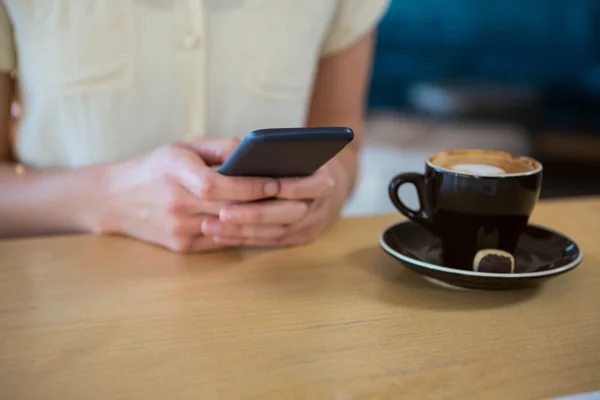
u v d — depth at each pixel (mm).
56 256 670
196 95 906
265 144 545
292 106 973
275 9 907
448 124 3123
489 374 450
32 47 850
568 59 3123
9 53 866
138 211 709
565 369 458
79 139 891
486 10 3113
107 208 733
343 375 447
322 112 1056
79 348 482
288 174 672
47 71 856
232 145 710
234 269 644
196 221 679
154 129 907
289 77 949
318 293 585
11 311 543
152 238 711
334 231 762
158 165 691
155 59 877
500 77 3201
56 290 586
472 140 2969
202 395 423
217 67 911
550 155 2930
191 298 573
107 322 524
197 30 878
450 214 603
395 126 3139
